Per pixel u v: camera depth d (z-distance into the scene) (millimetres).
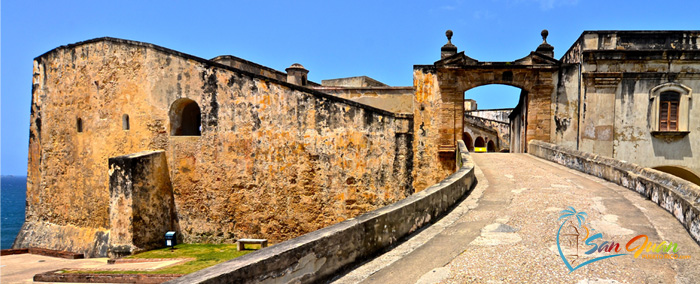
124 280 9836
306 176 14750
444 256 5637
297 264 4395
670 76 15367
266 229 14984
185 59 15445
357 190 14750
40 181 18516
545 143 15234
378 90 18547
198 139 15398
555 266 5137
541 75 15938
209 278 3461
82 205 16875
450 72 15930
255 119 15031
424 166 15727
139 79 15859
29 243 18094
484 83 16047
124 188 13914
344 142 14680
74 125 17234
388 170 14953
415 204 6891
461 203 8781
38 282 10773
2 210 82250
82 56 16938
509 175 11891
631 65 15531
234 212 15188
